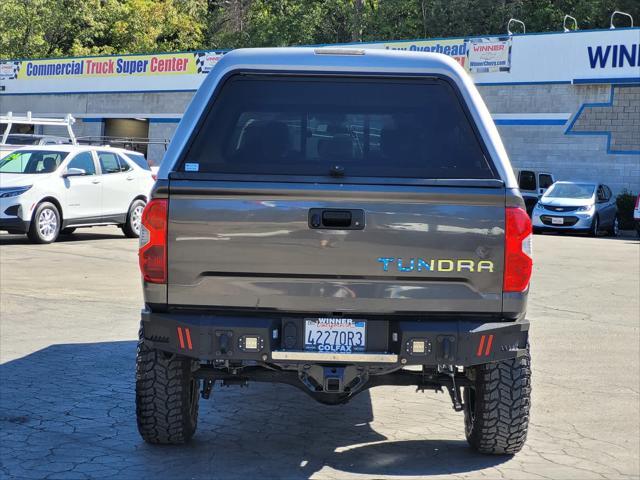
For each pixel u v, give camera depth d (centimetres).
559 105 3512
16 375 762
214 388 759
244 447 588
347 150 531
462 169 521
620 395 749
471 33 5556
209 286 508
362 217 502
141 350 550
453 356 502
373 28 6041
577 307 1237
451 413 690
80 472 526
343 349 512
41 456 555
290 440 608
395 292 505
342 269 504
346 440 611
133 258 1639
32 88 5006
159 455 564
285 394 745
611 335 1027
